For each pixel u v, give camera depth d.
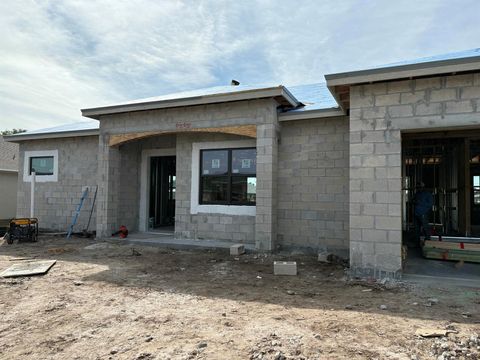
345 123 7.62
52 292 4.95
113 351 3.02
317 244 7.76
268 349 3.01
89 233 10.47
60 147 11.52
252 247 8.07
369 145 5.70
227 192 8.89
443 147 9.51
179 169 9.50
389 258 5.50
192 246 8.30
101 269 6.43
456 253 6.35
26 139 11.79
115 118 9.60
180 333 3.42
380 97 5.64
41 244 9.30
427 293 4.75
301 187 7.95
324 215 7.73
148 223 11.07
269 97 7.63
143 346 3.12
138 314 4.00
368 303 4.36
